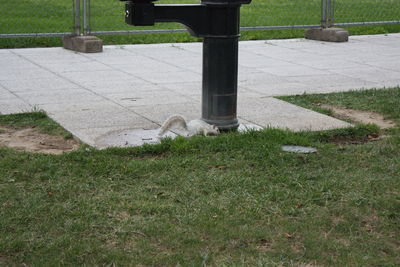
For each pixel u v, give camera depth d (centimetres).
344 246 454
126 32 1412
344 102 892
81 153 634
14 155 629
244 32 1659
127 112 827
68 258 430
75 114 814
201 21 693
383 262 432
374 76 1101
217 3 685
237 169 603
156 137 712
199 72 1124
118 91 958
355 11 2023
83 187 550
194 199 530
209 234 469
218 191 548
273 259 432
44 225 475
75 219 489
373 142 702
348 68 1177
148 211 504
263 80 1055
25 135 727
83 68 1148
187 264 425
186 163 614
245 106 865
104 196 532
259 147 655
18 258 430
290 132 708
